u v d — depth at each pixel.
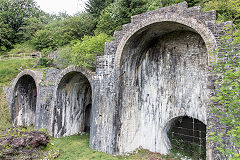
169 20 8.19
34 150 8.84
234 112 4.47
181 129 10.16
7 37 32.00
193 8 7.74
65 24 26.56
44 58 23.34
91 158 9.10
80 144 11.57
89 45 11.71
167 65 10.12
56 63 21.28
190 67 9.32
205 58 8.84
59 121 13.23
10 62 23.95
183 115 9.31
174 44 9.91
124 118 9.84
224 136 6.49
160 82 10.30
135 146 10.38
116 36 10.05
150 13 8.98
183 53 9.60
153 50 10.65
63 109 13.49
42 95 14.25
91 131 10.66
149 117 10.56
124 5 19.27
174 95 9.74
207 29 7.26
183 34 9.60
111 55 10.09
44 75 15.58
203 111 8.66
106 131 9.79
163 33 9.95
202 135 9.42
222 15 11.73
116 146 9.36
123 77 9.91
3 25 31.48
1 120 16.23
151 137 10.42
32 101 18.22
